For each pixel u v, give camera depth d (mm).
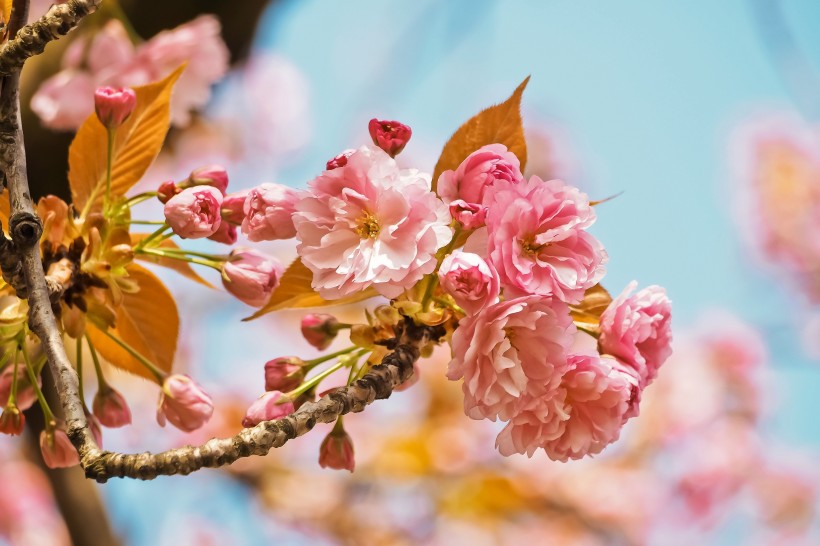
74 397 1098
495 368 1136
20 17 1117
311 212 1144
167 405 1189
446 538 2326
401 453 2330
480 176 1148
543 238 1143
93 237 1172
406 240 1136
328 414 1113
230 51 1506
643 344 1178
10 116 1119
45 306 1113
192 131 2117
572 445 1153
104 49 1415
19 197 1119
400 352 1147
